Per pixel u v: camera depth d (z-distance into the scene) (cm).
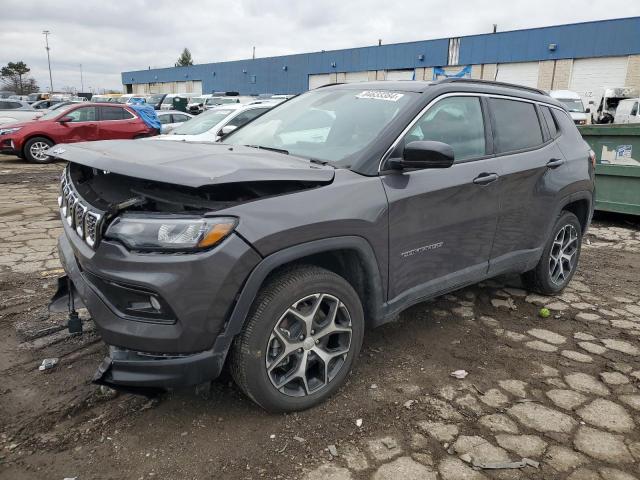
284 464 241
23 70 8244
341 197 275
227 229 236
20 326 367
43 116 1542
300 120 371
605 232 725
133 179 269
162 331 236
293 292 260
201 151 288
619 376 328
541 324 405
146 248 232
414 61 3541
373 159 298
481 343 369
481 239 364
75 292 317
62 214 317
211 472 235
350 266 297
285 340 265
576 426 275
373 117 329
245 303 245
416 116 323
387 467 240
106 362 244
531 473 239
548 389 311
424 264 327
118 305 244
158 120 1589
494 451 253
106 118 1474
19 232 640
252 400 271
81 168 319
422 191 312
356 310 290
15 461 238
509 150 388
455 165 340
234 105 1048
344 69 3978
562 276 467
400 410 285
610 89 2453
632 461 250
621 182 725
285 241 250
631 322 414
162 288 228
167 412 276
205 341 241
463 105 361
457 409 287
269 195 255
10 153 1430
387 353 349
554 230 437
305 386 276
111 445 251
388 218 294
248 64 4862
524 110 416
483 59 3225
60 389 294
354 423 272
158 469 236
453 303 440
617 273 543
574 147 457
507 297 459
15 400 283
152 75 6488
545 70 3000
